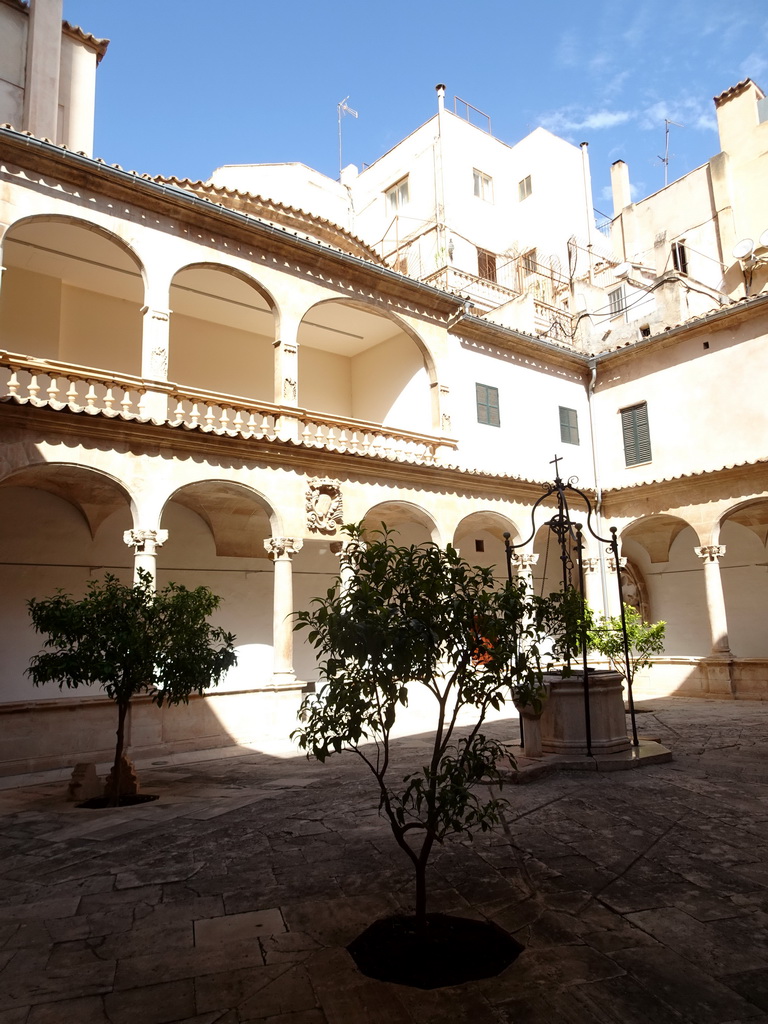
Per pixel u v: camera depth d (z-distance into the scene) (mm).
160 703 10273
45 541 16031
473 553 24156
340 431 18125
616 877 6309
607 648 17109
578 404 24781
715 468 20391
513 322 25500
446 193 30375
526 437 22750
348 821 8297
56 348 17594
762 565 23312
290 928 5387
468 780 5238
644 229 34688
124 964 4875
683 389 22672
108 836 8055
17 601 15492
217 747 14195
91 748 13016
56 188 14328
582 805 8672
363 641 4980
